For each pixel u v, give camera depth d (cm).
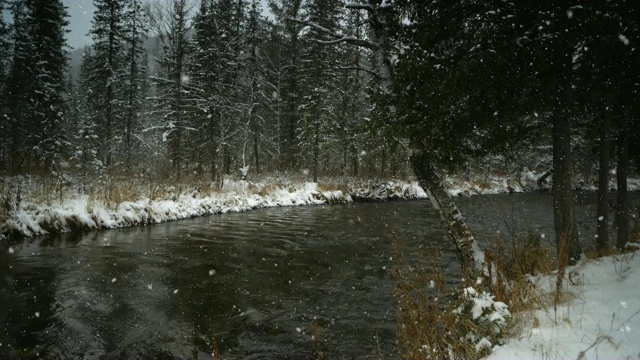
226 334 641
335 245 1316
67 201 1600
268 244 1326
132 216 1647
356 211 2330
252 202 2414
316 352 582
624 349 324
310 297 812
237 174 3161
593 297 498
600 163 898
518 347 356
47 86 2772
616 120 912
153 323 676
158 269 998
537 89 684
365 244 1335
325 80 3016
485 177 3991
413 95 742
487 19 648
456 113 719
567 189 773
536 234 852
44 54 2841
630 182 4297
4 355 557
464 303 405
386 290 854
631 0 567
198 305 762
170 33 2867
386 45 835
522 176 4394
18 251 1133
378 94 808
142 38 3209
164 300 784
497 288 533
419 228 1697
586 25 552
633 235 1059
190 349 592
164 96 2855
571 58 673
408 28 745
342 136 3114
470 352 365
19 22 2800
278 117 3353
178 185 2264
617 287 521
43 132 2717
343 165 3556
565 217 771
